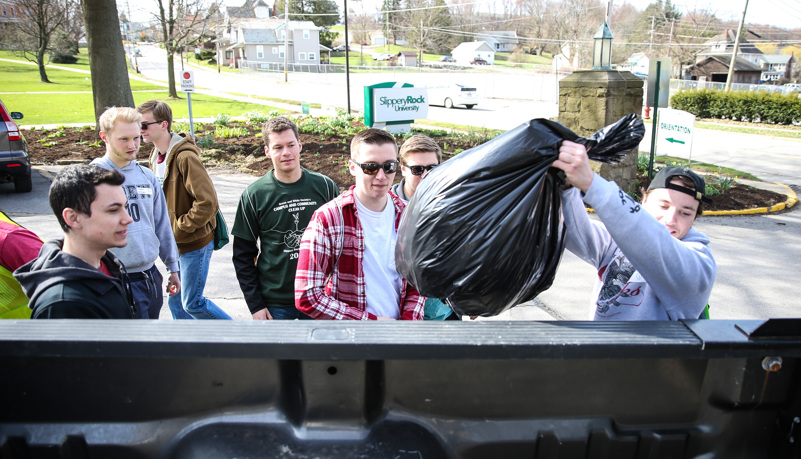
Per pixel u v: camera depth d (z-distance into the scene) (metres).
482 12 105.56
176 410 1.35
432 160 3.07
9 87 34.38
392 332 1.29
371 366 1.33
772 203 10.22
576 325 1.37
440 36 104.00
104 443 1.35
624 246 1.59
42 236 6.88
